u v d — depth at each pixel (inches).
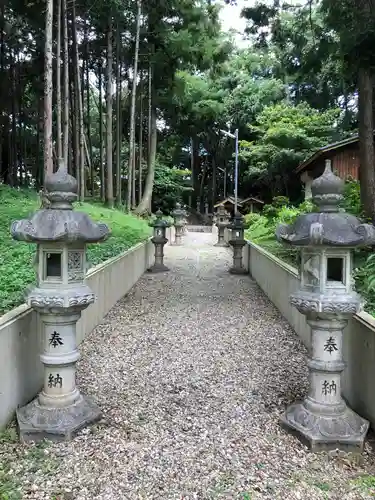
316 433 117.4
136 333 220.1
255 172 959.6
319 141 845.8
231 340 210.7
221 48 762.8
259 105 1060.5
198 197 1526.8
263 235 533.6
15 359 127.3
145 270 412.5
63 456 112.3
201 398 148.5
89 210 562.9
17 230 115.3
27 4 488.1
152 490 99.9
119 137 756.0
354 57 297.4
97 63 765.9
